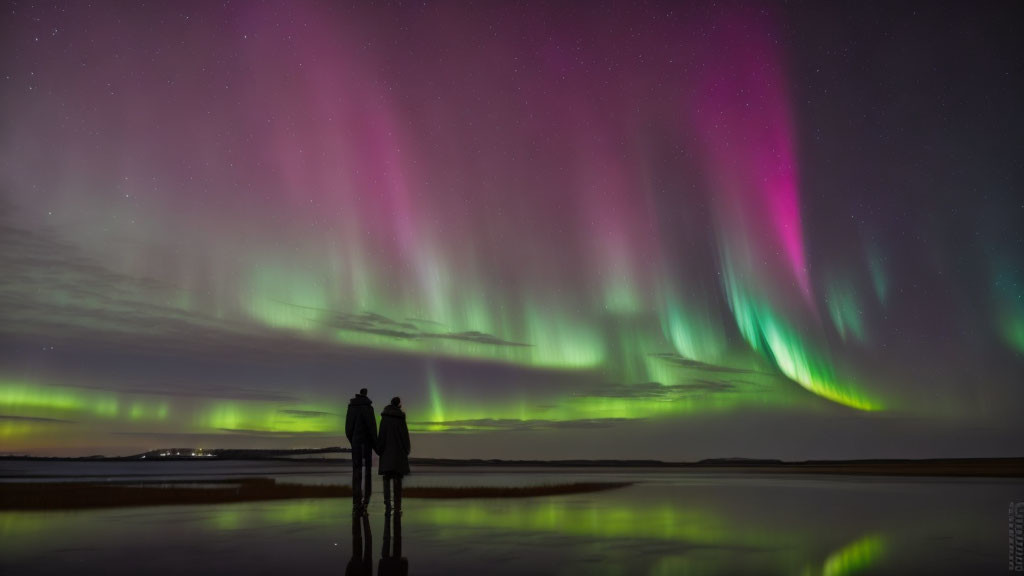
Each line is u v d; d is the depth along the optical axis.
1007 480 25.16
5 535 8.04
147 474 28.72
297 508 11.80
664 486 20.19
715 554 6.76
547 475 31.66
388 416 11.08
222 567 5.93
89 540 7.61
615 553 6.79
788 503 13.38
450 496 15.34
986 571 5.91
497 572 5.74
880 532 8.64
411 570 5.82
